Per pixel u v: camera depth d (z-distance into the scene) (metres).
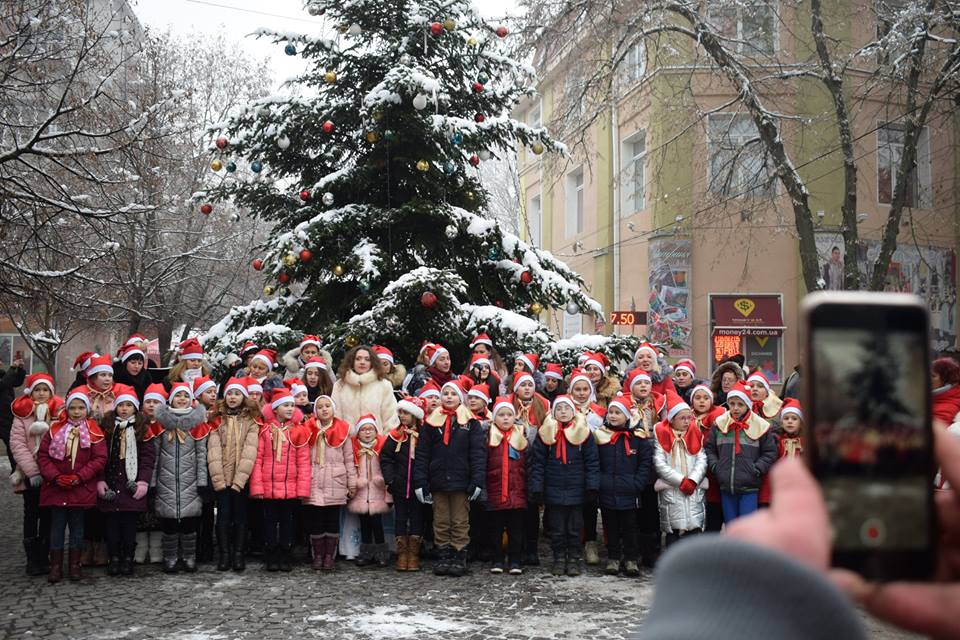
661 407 8.68
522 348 10.67
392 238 11.59
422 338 10.65
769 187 15.73
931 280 20.58
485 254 11.59
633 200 22.50
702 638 0.47
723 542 0.52
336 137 12.13
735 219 19.72
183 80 22.30
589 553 8.20
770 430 7.80
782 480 0.58
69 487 7.14
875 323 0.67
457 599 6.66
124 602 6.48
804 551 0.52
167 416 7.53
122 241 17.61
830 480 0.65
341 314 11.56
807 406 0.66
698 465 7.70
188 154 21.11
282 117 11.66
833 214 19.88
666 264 20.03
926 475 0.65
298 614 6.14
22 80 12.03
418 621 5.96
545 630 5.74
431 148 11.39
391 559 8.42
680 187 19.58
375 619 6.00
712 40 14.60
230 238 23.86
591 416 8.05
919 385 0.67
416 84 10.70
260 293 27.92
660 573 0.55
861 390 0.66
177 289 23.19
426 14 11.56
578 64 16.33
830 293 0.68
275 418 7.91
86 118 12.52
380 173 11.58
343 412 8.65
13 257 12.67
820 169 19.77
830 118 18.84
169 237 24.12
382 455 7.89
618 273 22.50
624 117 22.30
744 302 19.95
